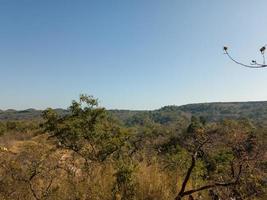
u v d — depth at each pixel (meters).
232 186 6.14
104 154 11.98
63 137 12.59
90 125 13.30
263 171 6.03
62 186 6.18
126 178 6.20
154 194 6.14
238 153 6.08
